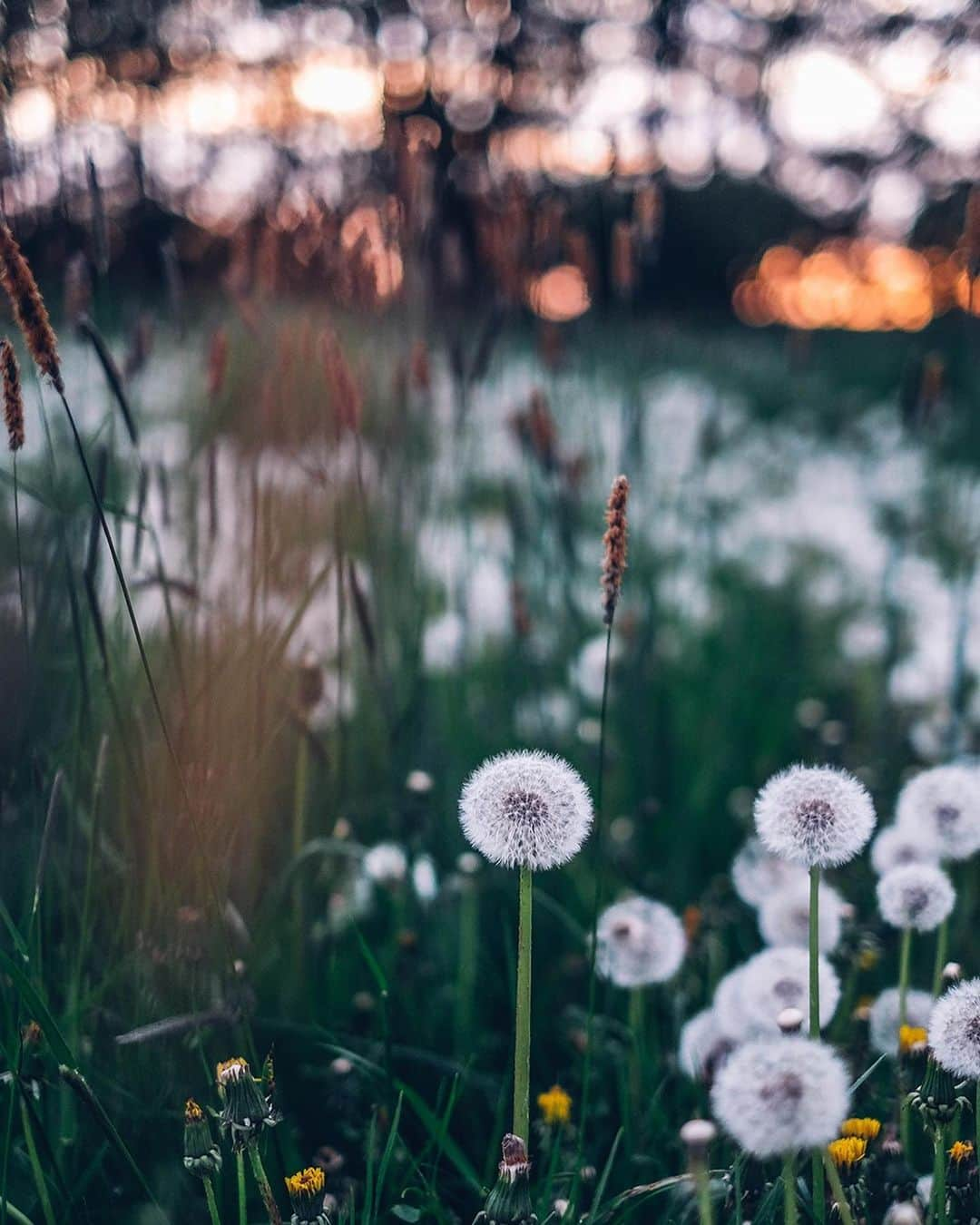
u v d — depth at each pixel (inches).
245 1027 40.8
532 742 61.4
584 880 53.6
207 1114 39.0
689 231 345.7
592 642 67.6
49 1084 40.2
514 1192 35.9
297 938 46.1
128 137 53.2
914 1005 41.7
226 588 48.9
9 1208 37.9
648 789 63.1
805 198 253.8
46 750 44.4
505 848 36.8
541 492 70.4
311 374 49.4
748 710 75.4
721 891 54.8
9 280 38.4
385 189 55.9
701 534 93.0
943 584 83.7
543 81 73.4
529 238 60.2
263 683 44.4
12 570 49.2
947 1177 37.8
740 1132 34.4
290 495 51.4
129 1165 38.5
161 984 42.3
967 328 80.5
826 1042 43.6
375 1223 39.2
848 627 88.0
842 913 43.7
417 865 49.8
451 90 66.5
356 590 46.4
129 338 53.4
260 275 50.6
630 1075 43.9
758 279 336.2
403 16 61.6
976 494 102.4
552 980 50.3
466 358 63.4
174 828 42.6
